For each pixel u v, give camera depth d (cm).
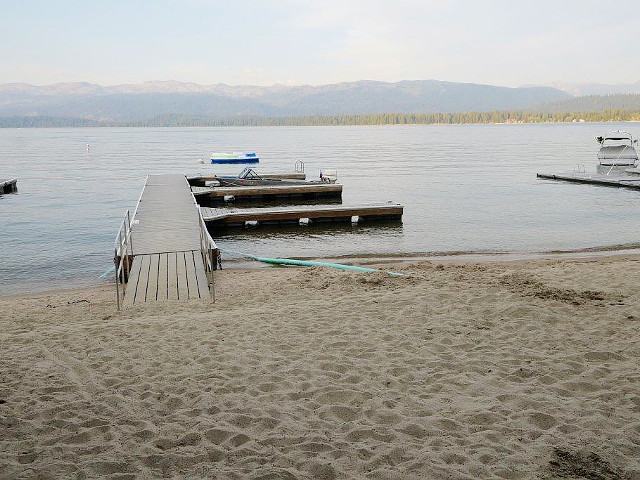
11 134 19838
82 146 9494
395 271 1170
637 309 795
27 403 499
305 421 461
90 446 414
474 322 750
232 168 4841
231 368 594
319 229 2006
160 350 661
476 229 1967
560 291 914
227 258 1504
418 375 566
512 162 5200
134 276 1080
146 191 2392
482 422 456
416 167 4731
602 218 2138
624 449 407
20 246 1702
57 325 821
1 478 363
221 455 401
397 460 393
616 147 3619
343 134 16312
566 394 514
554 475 371
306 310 835
